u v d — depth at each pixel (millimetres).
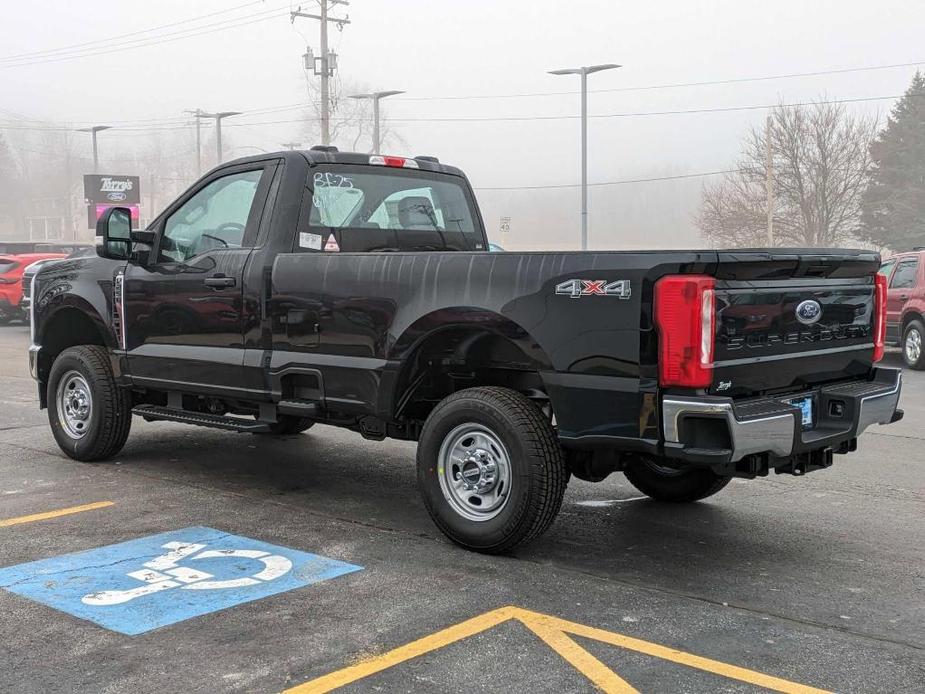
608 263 4449
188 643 3814
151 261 6707
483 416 4859
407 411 5570
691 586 4582
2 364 14445
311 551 5062
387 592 4422
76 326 7668
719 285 4324
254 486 6574
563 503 6238
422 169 6770
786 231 56062
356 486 6602
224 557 4941
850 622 4129
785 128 55750
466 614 4148
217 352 6156
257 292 5875
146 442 8148
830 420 5000
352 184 6289
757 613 4223
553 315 4629
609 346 4453
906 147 57844
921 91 58312
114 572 4688
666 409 4297
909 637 3963
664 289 4277
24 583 4520
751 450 4285
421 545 5195
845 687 3465
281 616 4105
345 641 3840
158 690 3404
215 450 7824
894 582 4680
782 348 4746
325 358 5574
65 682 3469
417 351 5227
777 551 5188
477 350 5359
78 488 6461
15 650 3746
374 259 5336
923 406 10539
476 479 5016
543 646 3809
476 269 4922
